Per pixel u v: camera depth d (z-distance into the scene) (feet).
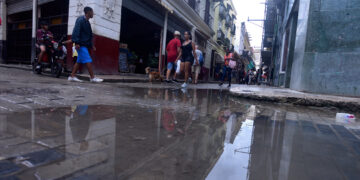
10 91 7.77
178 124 5.02
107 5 22.45
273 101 11.58
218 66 76.02
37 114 4.93
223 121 5.84
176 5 39.01
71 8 22.36
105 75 22.39
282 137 4.59
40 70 19.83
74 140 3.33
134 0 26.89
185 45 20.57
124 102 7.80
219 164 2.81
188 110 7.22
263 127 5.50
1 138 3.19
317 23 14.46
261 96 11.96
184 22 42.55
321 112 9.25
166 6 33.17
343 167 3.06
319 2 14.33
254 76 78.48
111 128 4.21
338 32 13.84
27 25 32.09
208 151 3.29
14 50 34.01
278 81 37.11
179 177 2.34
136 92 11.76
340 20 13.78
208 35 59.77
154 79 24.25
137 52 42.14
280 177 2.53
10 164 2.35
